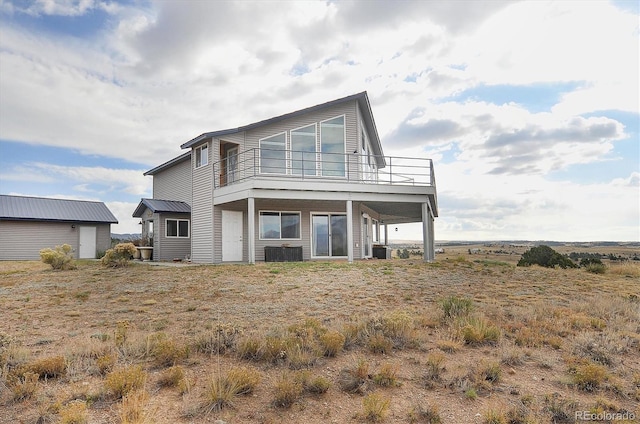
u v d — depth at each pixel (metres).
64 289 9.61
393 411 3.49
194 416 3.30
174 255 19.80
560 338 5.62
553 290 9.72
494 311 7.11
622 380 4.28
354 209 18.50
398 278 10.99
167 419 3.25
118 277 11.52
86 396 3.56
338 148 17.92
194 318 6.64
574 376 4.25
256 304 7.70
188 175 20.36
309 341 5.00
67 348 4.84
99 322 6.41
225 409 3.44
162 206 19.52
